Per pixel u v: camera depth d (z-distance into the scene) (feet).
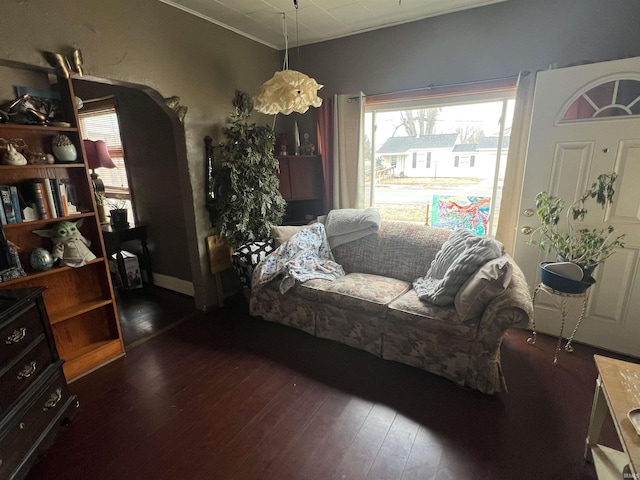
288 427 5.58
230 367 7.23
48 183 6.19
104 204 11.29
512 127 8.36
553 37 7.82
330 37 10.55
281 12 8.75
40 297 5.24
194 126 8.80
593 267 6.78
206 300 9.96
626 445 3.28
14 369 4.61
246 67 10.27
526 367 7.01
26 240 6.34
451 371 6.50
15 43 5.48
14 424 4.47
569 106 7.15
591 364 7.07
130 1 7.06
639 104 6.57
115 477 4.73
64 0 6.00
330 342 8.18
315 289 7.88
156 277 11.87
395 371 7.03
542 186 7.72
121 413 5.93
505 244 8.95
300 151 11.23
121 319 9.53
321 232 9.55
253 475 4.73
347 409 5.96
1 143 5.75
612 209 7.02
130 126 10.63
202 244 9.49
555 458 4.89
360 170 10.77
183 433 5.48
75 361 6.87
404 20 9.36
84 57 6.38
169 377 6.92
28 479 4.71
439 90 9.30
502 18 8.27
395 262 8.77
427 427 5.53
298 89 6.68
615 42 7.27
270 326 9.02
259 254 9.04
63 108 6.43
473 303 5.96
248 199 9.31
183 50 8.31
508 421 5.60
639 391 3.97
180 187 9.75
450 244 7.74
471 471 4.73
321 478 4.67
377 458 4.97
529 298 5.90
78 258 6.58
